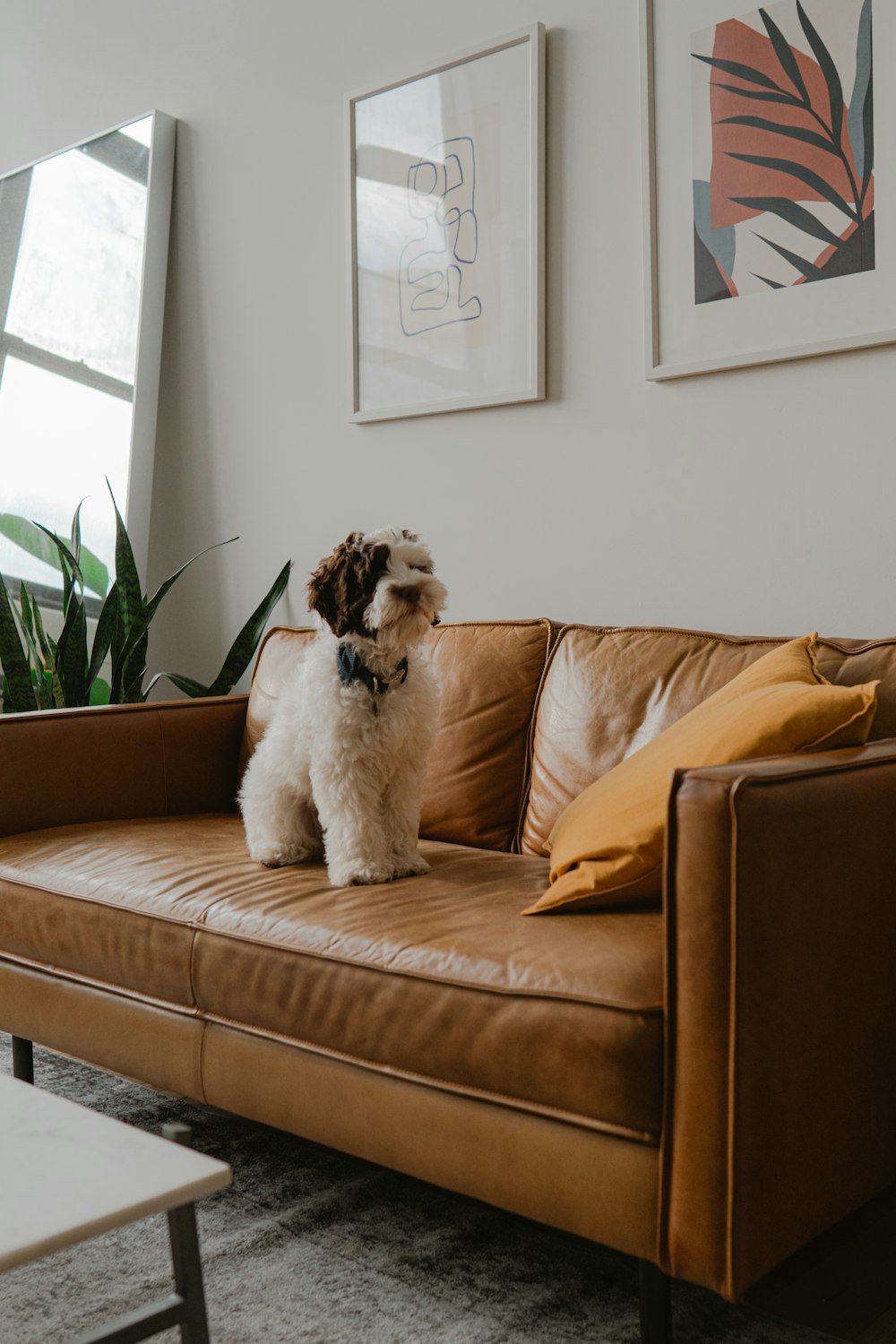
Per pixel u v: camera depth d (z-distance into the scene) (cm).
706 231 232
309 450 311
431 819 228
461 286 271
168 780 262
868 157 212
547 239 257
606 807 164
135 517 340
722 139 229
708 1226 122
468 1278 154
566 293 255
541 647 229
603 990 130
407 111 279
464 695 230
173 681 310
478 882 183
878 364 213
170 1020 181
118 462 345
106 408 352
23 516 376
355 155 291
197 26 334
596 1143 131
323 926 163
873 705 151
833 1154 136
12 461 382
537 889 176
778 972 126
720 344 232
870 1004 142
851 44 212
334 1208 174
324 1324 143
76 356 363
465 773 226
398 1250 161
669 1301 131
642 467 246
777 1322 143
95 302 358
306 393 311
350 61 295
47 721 242
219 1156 192
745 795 122
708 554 238
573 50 251
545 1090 134
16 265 388
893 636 212
